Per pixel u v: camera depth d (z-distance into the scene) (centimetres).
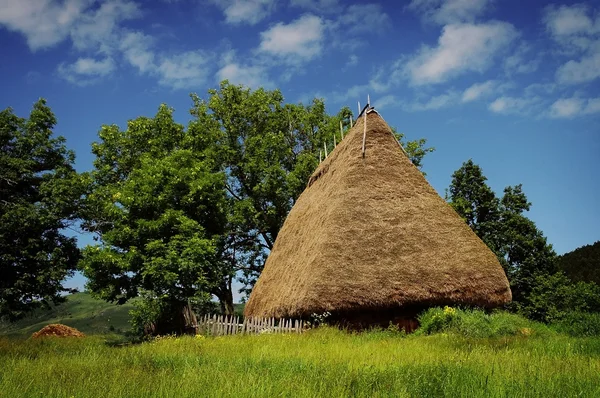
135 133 2808
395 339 1234
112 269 2044
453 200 3334
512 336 1189
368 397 523
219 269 2162
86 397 519
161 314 1870
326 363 754
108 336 2072
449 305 1588
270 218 2955
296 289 1677
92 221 2739
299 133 3272
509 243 3117
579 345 950
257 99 3125
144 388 546
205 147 2884
